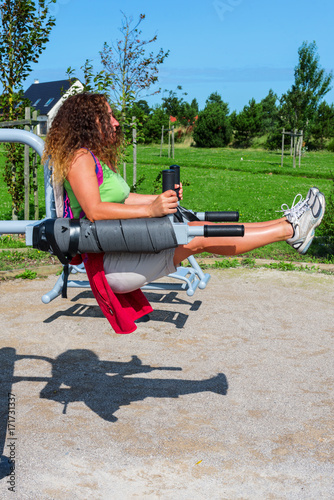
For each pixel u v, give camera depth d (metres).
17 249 9.48
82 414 3.74
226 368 4.64
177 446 3.32
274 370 4.61
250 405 3.92
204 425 3.60
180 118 70.44
